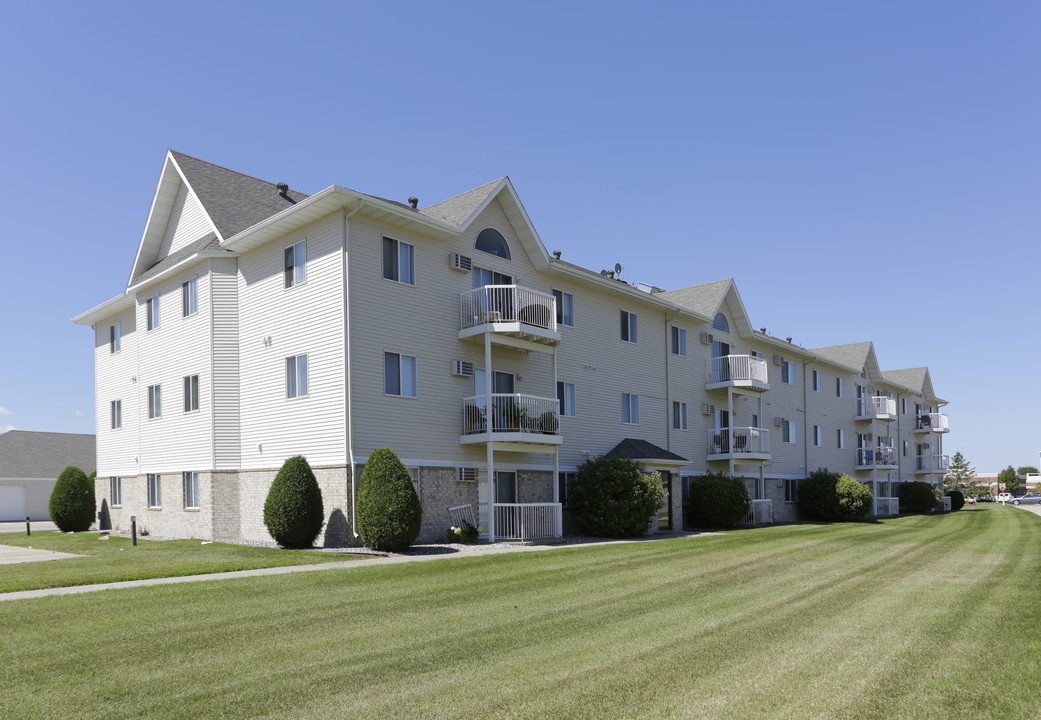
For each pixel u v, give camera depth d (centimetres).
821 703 672
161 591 1219
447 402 2180
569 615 1053
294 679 746
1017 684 725
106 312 2991
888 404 5034
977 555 1841
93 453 4775
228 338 2277
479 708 662
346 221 1966
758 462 3509
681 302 3475
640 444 2833
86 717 646
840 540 2252
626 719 635
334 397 1950
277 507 1866
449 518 2120
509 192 2403
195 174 2509
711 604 1142
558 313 2617
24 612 1049
